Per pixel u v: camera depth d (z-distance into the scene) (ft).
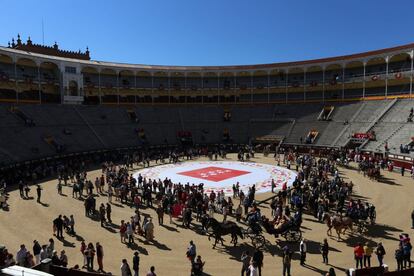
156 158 164.86
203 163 164.45
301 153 188.85
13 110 173.58
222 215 84.58
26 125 166.81
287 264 51.70
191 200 87.71
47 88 216.13
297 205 84.33
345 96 225.35
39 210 87.40
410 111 169.17
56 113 191.11
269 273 53.98
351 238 68.13
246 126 226.38
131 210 88.53
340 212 81.46
